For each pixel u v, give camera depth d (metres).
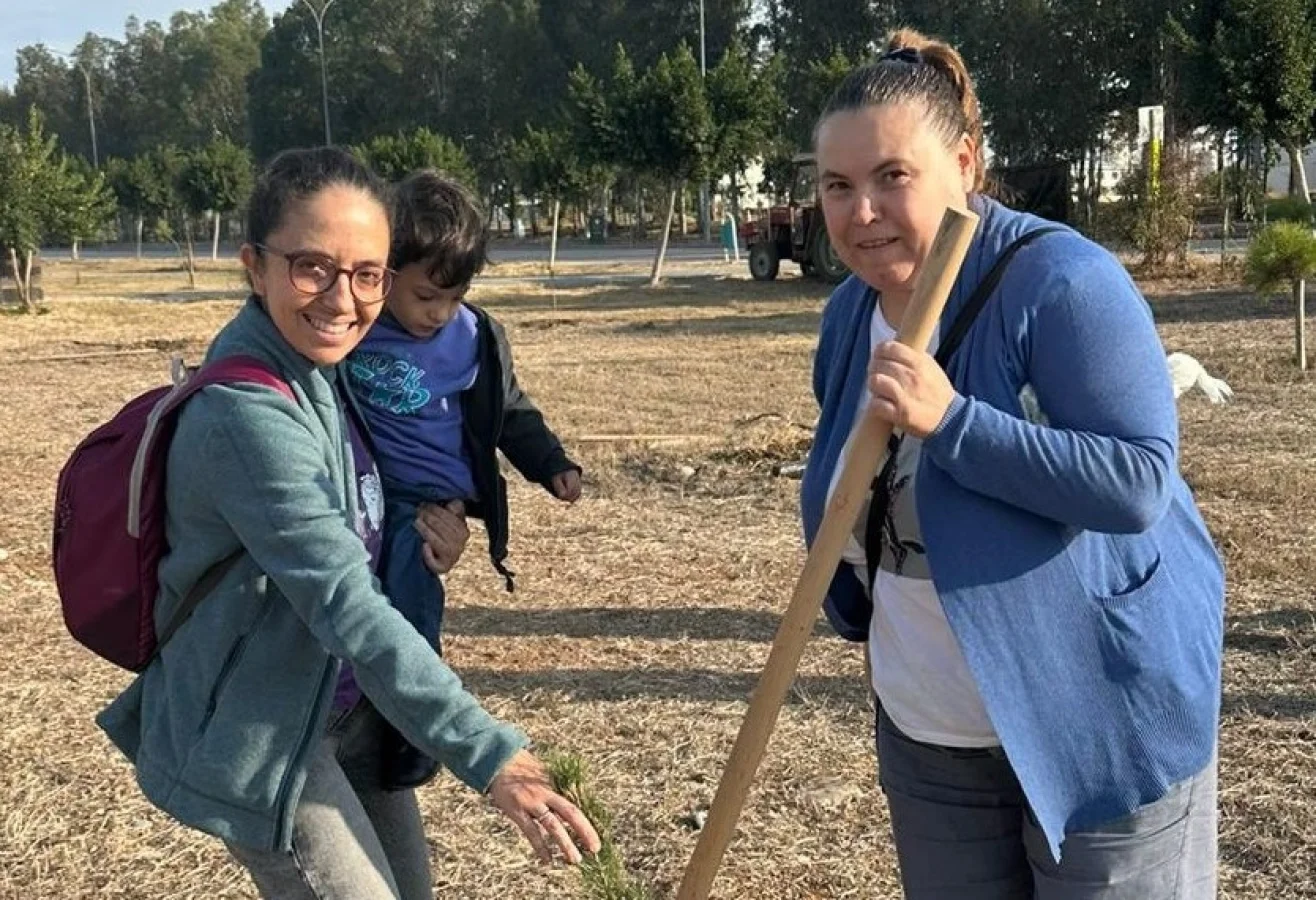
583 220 64.19
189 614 2.01
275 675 2.00
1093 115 34.00
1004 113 35.09
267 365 2.01
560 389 12.98
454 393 2.61
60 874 3.70
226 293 30.75
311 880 2.02
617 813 3.92
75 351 18.19
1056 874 2.07
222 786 1.97
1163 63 26.58
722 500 8.02
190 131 98.06
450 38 71.38
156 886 3.63
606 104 28.47
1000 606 1.94
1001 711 1.94
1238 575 5.92
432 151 35.88
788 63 51.88
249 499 1.90
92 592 2.05
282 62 75.88
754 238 27.84
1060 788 1.97
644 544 7.07
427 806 4.04
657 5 60.81
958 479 1.90
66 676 5.29
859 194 1.96
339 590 1.89
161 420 1.98
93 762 4.42
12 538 7.62
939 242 1.83
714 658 5.27
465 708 1.90
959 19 42.88
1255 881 3.43
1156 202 22.05
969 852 2.22
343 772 2.24
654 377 13.65
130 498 1.99
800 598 1.95
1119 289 1.92
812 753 4.28
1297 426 9.13
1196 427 9.26
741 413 11.16
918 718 2.17
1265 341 13.41
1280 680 4.71
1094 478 1.82
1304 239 11.24
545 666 5.23
